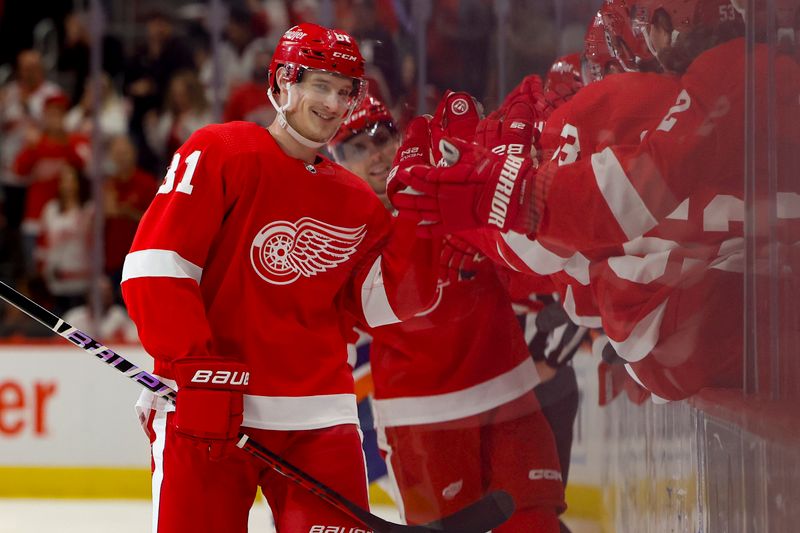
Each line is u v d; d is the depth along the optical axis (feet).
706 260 15.35
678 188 15.37
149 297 16.28
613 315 16.44
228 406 16.29
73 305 46.57
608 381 17.81
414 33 20.49
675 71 15.40
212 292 17.21
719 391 15.11
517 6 19.66
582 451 19.11
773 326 13.24
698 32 15.07
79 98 49.52
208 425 16.15
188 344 16.17
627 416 17.57
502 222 17.19
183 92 48.01
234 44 48.62
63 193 47.19
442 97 20.16
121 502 42.63
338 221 17.39
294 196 16.99
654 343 16.02
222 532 16.92
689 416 15.76
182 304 16.26
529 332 19.20
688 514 15.80
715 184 15.11
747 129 13.94
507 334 19.25
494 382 19.48
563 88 18.65
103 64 48.24
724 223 15.14
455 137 18.54
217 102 46.85
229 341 17.11
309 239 17.22
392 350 20.08
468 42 20.21
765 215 13.57
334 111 17.04
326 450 17.33
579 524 19.15
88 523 39.06
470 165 17.54
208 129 17.04
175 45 48.34
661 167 15.39
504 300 19.12
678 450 16.07
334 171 17.61
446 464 19.97
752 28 13.80
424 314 19.25
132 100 48.16
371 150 20.26
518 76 19.79
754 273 13.89
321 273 17.44
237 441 16.55
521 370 19.33
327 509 17.17
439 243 18.20
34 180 47.39
